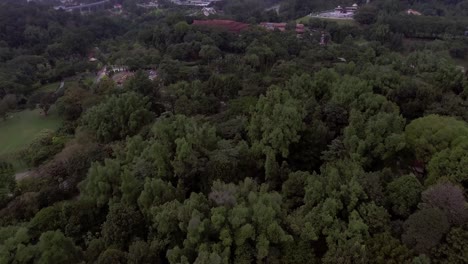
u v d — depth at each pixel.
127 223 50.50
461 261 39.28
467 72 101.50
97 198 58.50
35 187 69.62
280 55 144.75
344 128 64.50
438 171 51.72
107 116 88.94
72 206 57.50
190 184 60.53
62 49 183.12
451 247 40.28
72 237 54.78
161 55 157.00
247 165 62.59
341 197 48.84
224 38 163.62
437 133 55.91
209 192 56.25
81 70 159.62
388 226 44.91
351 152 58.28
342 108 68.88
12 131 109.50
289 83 84.38
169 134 66.25
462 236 39.97
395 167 60.47
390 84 79.12
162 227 48.00
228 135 72.69
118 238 49.59
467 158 49.06
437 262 40.19
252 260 44.28
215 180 56.41
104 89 118.50
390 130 59.62
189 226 44.38
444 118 60.41
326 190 49.78
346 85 73.75
